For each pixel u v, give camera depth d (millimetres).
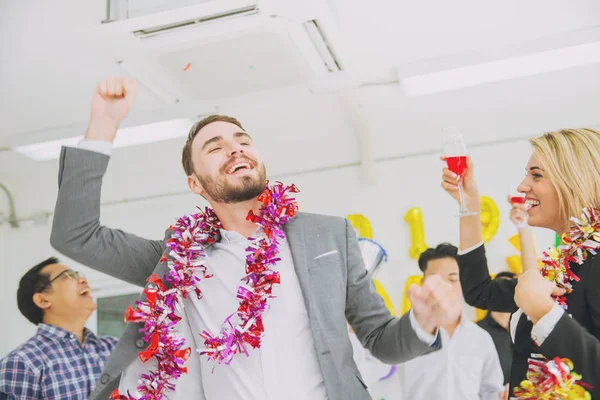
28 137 4547
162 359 1754
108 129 1852
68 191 1804
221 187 1851
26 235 5578
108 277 5305
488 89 4246
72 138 4531
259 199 1889
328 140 4918
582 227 1666
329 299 1743
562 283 1638
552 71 4027
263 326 1742
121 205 5414
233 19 3021
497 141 4609
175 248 1878
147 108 4227
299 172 5000
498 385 3438
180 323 1849
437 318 1546
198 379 1839
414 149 4785
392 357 1680
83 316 3434
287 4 2951
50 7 3238
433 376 3498
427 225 4664
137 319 1755
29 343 3238
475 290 2221
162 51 3328
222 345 1713
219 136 1930
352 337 4016
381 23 3434
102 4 3141
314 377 1710
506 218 4473
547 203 1850
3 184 5508
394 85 4160
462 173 2180
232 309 1810
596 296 1552
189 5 2922
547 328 1462
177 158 5086
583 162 1784
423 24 3465
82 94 4086
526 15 3414
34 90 3998
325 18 3119
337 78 3863
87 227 1830
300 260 1785
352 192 4863
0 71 3740
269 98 4078
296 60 3580
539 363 1572
